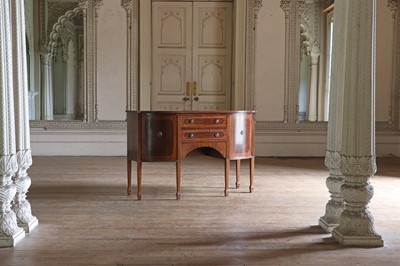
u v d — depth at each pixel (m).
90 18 7.70
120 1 7.73
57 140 7.72
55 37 7.60
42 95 7.63
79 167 6.31
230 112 4.29
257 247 2.83
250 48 7.88
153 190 4.68
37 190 4.63
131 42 7.79
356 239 2.87
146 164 6.64
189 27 8.01
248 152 4.50
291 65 7.87
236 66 7.90
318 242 2.94
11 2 2.98
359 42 2.83
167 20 7.97
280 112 7.92
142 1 7.78
